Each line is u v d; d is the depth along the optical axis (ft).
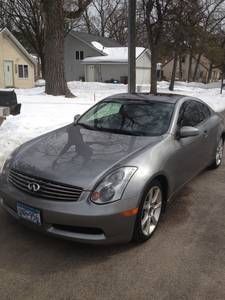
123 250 11.92
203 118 18.88
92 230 11.03
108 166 11.68
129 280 10.39
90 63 138.00
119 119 15.85
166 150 13.50
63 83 61.57
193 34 92.12
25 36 146.20
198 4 81.46
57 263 11.09
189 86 139.64
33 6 134.21
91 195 10.88
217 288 10.18
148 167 12.05
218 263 11.39
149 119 15.43
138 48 146.00
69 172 11.40
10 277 10.33
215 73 275.59
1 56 103.30
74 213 10.68
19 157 12.85
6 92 34.94
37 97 56.49
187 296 9.80
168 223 14.06
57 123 31.94
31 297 9.53
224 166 22.25
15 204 11.70
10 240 12.28
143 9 77.97
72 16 63.46
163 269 10.97
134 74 37.27
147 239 12.53
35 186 11.34
